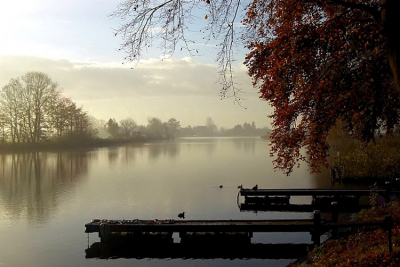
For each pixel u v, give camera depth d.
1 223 21.95
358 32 10.10
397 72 7.33
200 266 15.17
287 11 9.23
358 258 9.22
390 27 7.38
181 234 17.81
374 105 11.19
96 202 27.56
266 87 10.45
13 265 15.50
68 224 21.62
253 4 9.37
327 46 10.48
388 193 22.02
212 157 67.81
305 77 10.49
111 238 17.83
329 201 26.09
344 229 16.84
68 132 83.94
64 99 80.56
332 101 10.89
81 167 51.06
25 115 73.38
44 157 64.75
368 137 12.05
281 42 9.77
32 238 19.03
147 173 44.53
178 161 59.94
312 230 16.31
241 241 17.53
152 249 17.36
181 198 28.77
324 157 10.71
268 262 15.38
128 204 26.73
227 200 28.05
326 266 10.04
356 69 11.18
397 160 30.31
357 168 32.34
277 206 26.27
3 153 69.81
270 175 41.72
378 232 11.58
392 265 8.10
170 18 8.17
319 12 10.19
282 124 10.54
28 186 35.28
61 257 16.41
